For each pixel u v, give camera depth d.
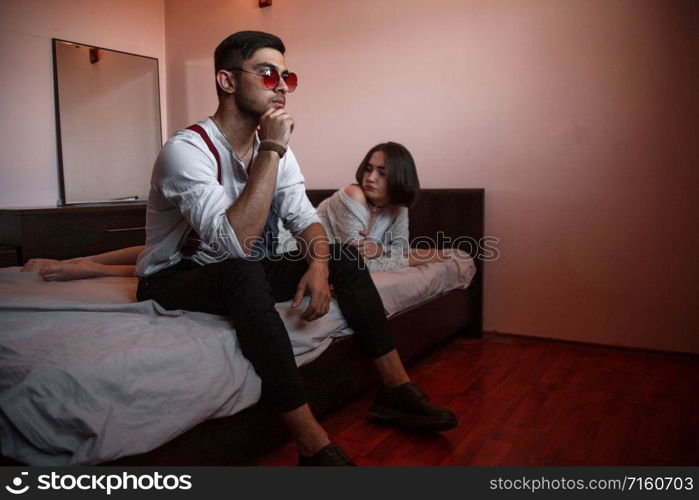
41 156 3.30
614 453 1.52
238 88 1.43
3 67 3.10
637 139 2.53
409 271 2.29
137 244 3.32
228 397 1.19
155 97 3.88
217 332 1.27
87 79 3.48
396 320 2.04
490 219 2.88
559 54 2.65
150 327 1.28
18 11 3.15
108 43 3.60
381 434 1.64
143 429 1.02
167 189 1.37
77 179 3.44
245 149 1.51
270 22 3.48
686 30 2.40
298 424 1.26
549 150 2.71
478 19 2.83
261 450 1.40
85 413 0.96
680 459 1.49
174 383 1.09
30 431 0.93
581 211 2.67
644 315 2.58
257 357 1.26
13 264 2.75
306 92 3.38
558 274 2.75
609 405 1.90
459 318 2.70
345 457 1.27
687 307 2.49
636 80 2.51
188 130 1.42
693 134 2.42
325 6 3.27
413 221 2.97
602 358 2.49
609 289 2.64
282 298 1.59
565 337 2.76
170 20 3.89
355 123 3.23
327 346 1.56
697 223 2.44
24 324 1.25
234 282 1.28
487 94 2.84
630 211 2.57
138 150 3.79
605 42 2.56
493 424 1.73
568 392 2.03
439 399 1.95
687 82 2.41
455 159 2.95
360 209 2.22
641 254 2.56
